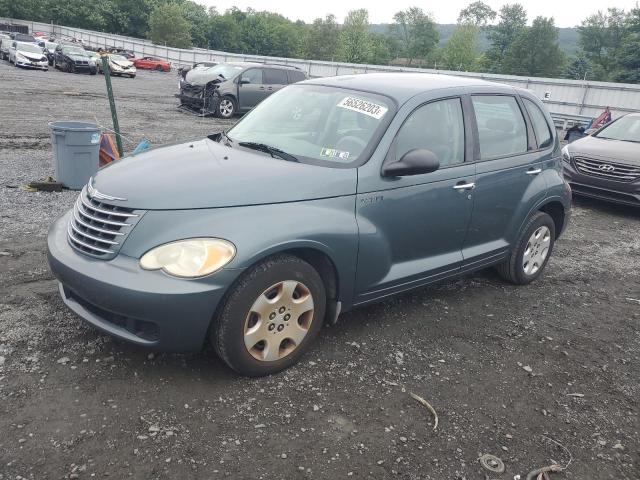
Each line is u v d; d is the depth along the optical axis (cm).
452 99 430
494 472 277
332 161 368
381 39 13062
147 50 6297
